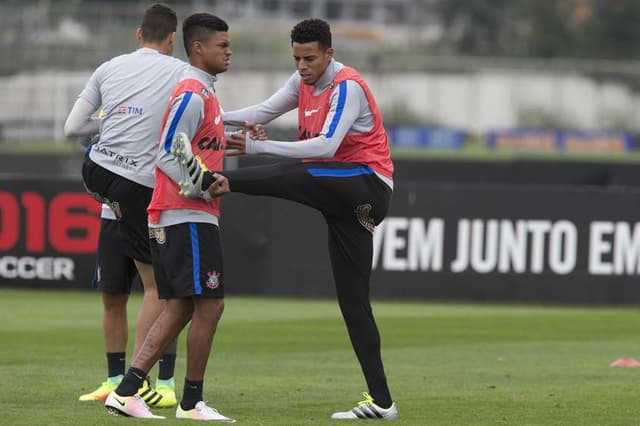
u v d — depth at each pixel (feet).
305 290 167.73
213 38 77.41
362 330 80.02
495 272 165.37
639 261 164.55
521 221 164.96
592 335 135.13
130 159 84.17
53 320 138.92
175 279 76.74
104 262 87.66
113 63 85.66
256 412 82.48
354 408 80.28
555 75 618.44
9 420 76.33
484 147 604.49
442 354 118.42
